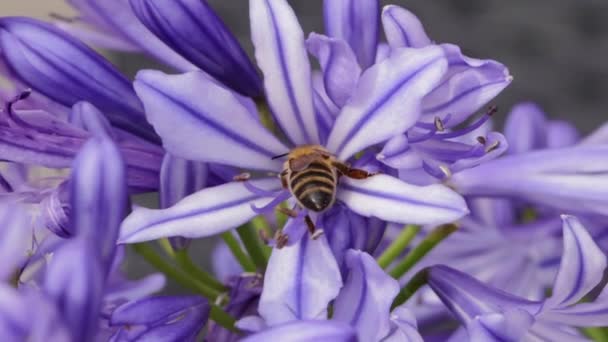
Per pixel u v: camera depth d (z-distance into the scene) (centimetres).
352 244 40
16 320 34
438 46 40
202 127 40
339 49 40
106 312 41
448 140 41
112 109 42
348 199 40
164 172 40
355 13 42
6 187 41
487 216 49
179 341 40
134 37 44
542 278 48
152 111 39
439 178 41
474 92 41
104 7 43
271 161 41
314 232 40
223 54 42
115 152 38
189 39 42
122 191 38
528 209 49
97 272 35
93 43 44
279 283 39
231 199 40
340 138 40
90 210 38
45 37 41
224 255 52
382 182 40
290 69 40
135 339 40
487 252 49
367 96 40
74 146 40
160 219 39
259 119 43
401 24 41
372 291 39
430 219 39
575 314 41
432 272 42
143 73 39
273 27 40
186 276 43
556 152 42
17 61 41
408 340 39
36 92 42
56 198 40
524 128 50
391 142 40
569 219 40
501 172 42
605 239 45
